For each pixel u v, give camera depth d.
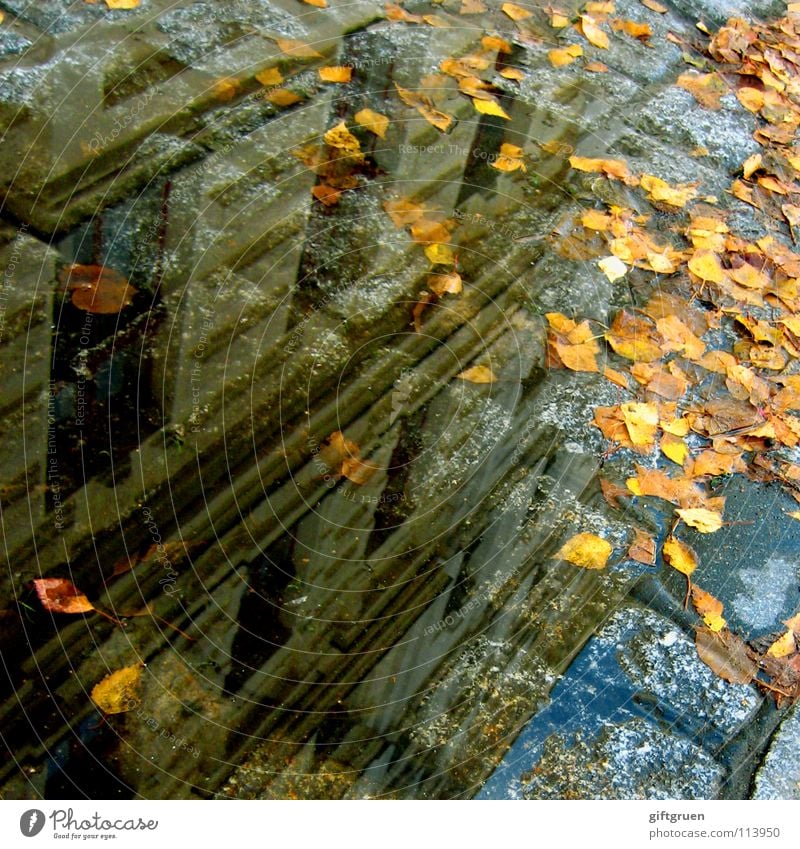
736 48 2.49
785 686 1.37
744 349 1.78
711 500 1.56
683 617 1.41
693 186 2.06
